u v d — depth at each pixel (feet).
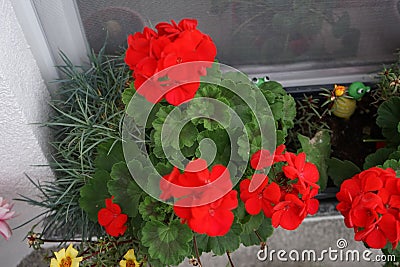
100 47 4.36
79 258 3.61
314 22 4.38
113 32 4.23
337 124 4.75
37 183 4.21
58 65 4.28
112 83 4.22
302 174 3.11
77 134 3.85
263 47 4.59
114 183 3.44
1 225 3.81
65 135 4.26
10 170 3.98
